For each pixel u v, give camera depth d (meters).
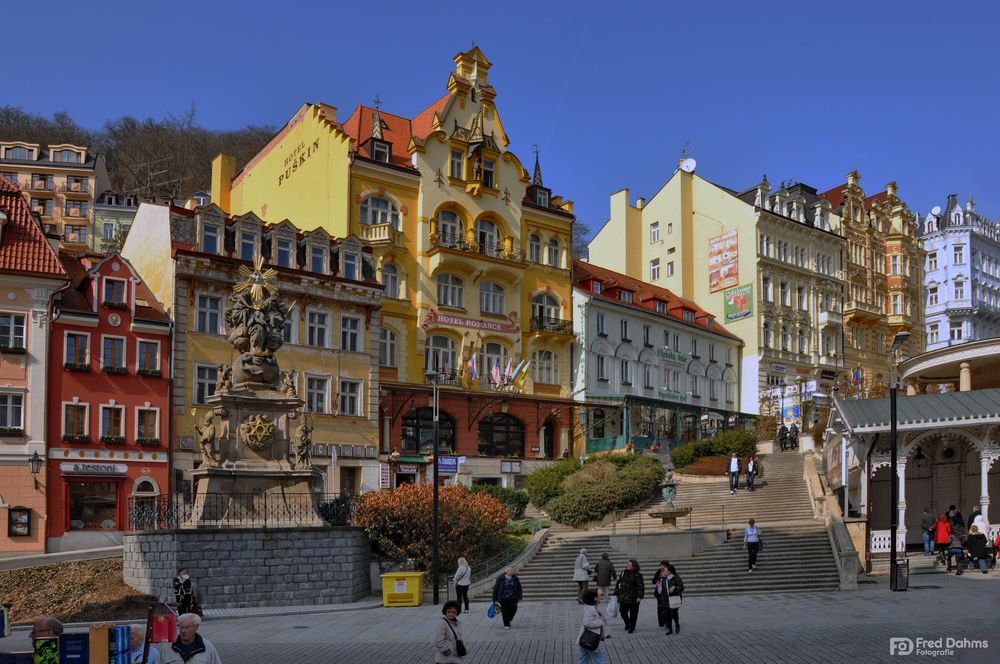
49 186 98.81
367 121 61.50
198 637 12.97
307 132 60.28
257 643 24.31
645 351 69.81
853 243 89.94
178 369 46.03
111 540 43.25
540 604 32.44
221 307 47.97
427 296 58.19
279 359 48.81
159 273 47.81
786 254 82.12
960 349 44.56
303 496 34.62
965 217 103.12
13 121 121.19
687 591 33.38
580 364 64.81
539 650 22.27
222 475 33.50
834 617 25.61
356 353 52.06
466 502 38.44
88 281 45.56
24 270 42.75
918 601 27.97
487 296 61.44
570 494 46.44
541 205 65.75
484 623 27.55
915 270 97.56
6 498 41.22
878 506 42.81
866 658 19.28
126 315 45.28
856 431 36.88
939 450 41.16
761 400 73.75
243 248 48.69
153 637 13.98
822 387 77.56
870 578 33.88
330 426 50.44
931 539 36.50
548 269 64.88
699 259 83.12
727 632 23.88
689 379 74.12
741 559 35.69
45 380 42.66
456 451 57.03
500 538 39.91
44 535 41.66
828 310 85.56
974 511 39.31
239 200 68.81
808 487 45.25
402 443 55.09
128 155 119.81
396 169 57.78
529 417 60.78
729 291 80.50
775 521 42.44
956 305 101.88
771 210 81.88
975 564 34.16
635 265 84.69
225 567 32.19
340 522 37.41
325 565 33.97
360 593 35.12
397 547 36.66
